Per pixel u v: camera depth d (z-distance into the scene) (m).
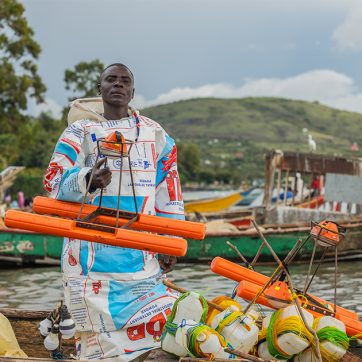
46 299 11.60
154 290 4.71
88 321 4.63
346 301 11.12
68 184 4.50
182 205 5.00
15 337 5.57
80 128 4.70
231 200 33.97
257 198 34.34
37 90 44.81
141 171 4.70
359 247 17.11
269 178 21.80
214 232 16.08
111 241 4.36
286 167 21.62
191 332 4.23
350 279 13.77
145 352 4.59
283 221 20.69
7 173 23.41
